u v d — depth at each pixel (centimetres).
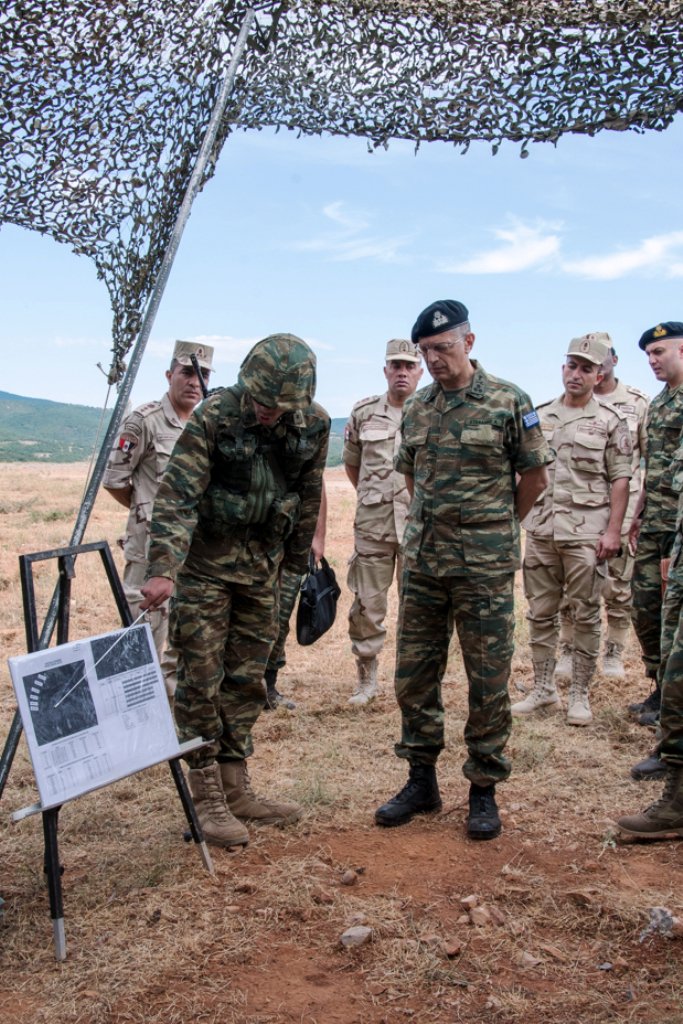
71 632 808
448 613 410
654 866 369
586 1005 277
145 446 513
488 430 384
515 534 398
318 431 383
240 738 402
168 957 300
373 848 385
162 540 349
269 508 375
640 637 549
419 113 374
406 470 429
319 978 291
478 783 396
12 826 406
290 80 386
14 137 356
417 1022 270
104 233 362
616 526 546
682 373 530
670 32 332
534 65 353
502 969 297
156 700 335
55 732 301
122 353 357
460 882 353
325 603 535
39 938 314
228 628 391
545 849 385
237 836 381
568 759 495
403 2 362
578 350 559
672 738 387
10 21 346
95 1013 271
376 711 585
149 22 359
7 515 1861
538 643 577
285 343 350
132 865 365
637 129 346
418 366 586
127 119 362
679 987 284
